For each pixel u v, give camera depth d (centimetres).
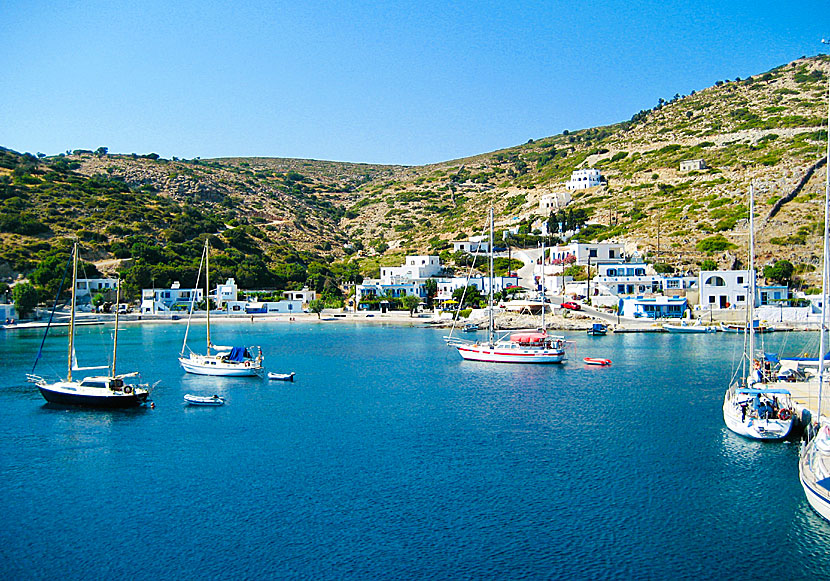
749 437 6062
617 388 8600
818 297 15262
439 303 19488
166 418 7169
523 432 6512
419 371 10200
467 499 4806
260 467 5528
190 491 5006
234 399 8138
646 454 5741
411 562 3931
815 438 4822
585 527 4341
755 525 4334
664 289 17175
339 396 8312
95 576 3828
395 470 5425
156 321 18775
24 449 6034
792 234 18900
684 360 10894
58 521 4506
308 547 4119
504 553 4025
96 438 6381
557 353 10731
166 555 4041
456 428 6700
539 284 18812
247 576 3816
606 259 19775
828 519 4231
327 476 5300
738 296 15962
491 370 10225
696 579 3738
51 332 15825
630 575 3781
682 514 4512
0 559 4012
